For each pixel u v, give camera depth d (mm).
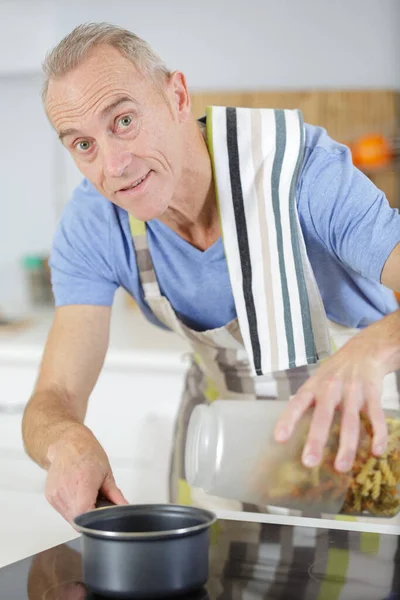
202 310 1420
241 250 1301
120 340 2623
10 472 2582
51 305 3266
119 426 2477
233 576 838
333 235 1229
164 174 1149
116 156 1098
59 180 3260
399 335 1023
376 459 957
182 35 3109
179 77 1186
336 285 1369
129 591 750
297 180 1263
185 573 760
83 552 785
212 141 1278
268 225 1281
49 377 1357
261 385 1597
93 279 1409
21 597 798
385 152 2914
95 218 1380
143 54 1122
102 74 1082
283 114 1295
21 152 3271
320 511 978
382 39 2971
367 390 950
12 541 1862
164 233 1349
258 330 1320
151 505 828
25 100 3232
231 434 964
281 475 961
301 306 1298
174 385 2432
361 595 784
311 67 3033
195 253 1345
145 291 1410
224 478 961
